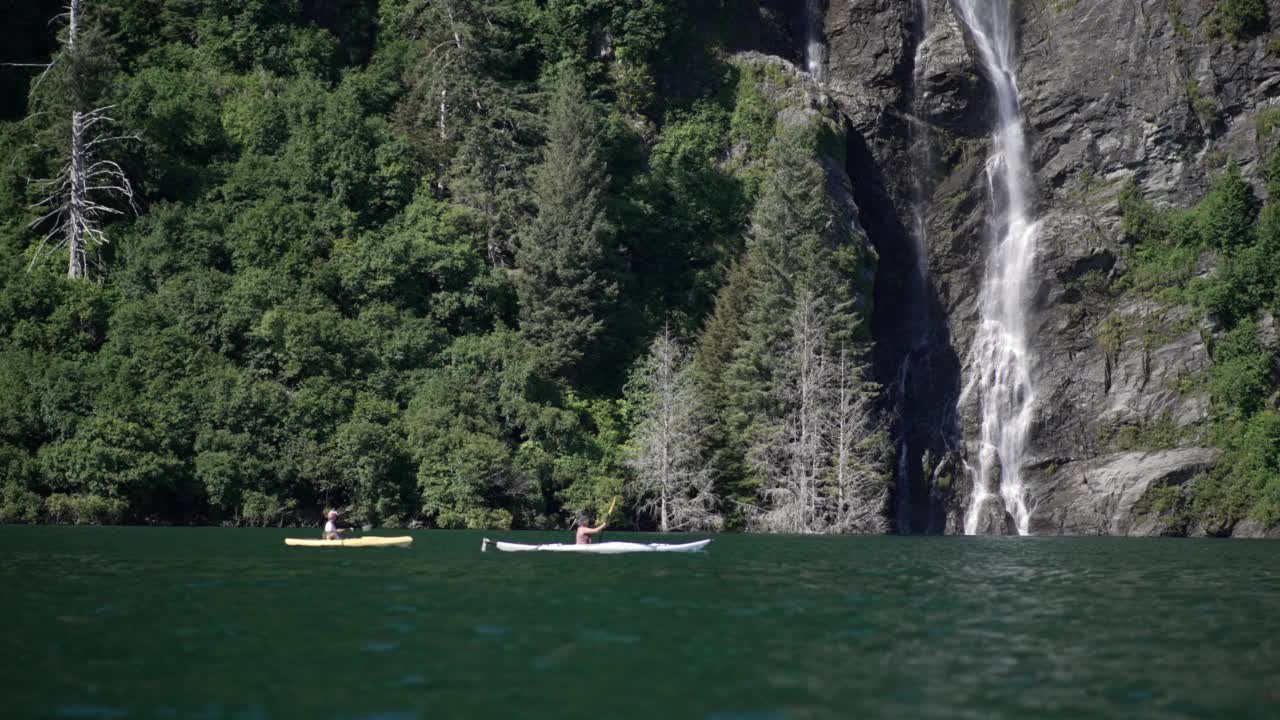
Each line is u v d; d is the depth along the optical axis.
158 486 54.38
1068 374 81.88
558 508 64.56
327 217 70.88
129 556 31.83
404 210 73.56
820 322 69.44
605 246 73.25
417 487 60.59
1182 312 79.56
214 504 55.47
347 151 73.12
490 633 17.48
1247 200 79.06
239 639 16.73
